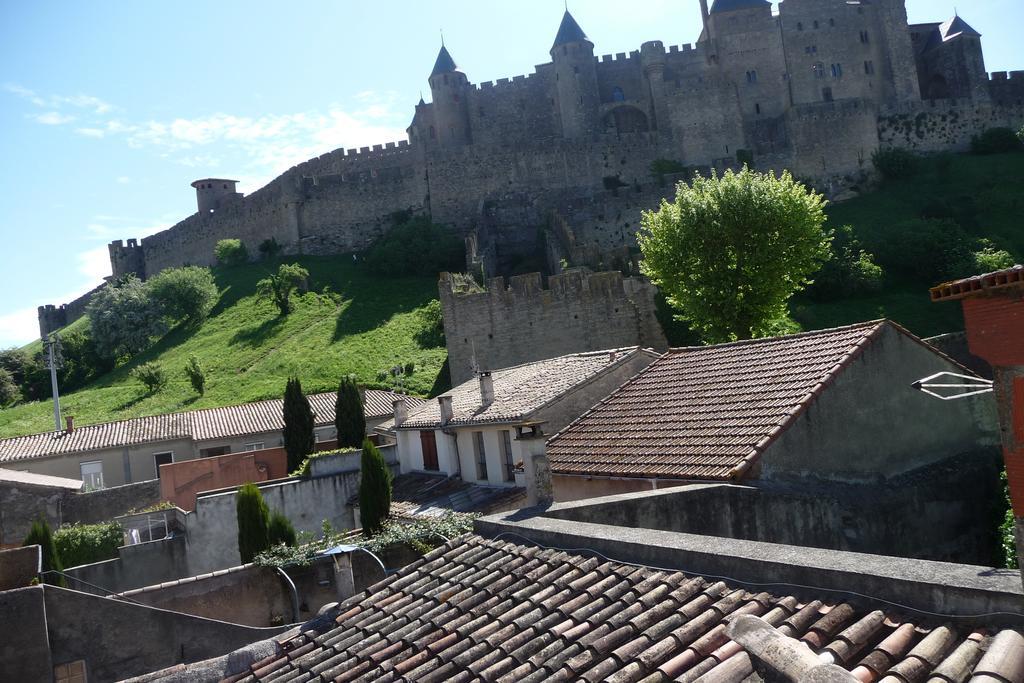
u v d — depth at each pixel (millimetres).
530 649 8547
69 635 14531
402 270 86188
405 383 59750
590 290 51938
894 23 101812
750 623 6516
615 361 26266
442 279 55375
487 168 91750
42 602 14328
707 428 18656
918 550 17438
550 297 52656
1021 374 7059
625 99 103562
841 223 78625
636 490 18047
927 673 6242
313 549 16672
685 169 92125
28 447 45906
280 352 72625
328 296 83750
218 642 14961
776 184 43219
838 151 90000
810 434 17453
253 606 16109
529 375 30234
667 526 14078
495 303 53938
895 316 59156
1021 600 6395
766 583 8305
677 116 93375
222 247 98250
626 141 92312
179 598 15867
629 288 51656
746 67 100062
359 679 9352
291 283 83000
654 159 92625
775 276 41188
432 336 69375
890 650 6578
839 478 17609
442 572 11664
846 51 100438
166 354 80625
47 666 14164
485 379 27922
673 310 50719
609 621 8508
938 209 79062
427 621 10195
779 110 99438
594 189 91062
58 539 29781
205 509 29578
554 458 20906
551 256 75562
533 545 11562
